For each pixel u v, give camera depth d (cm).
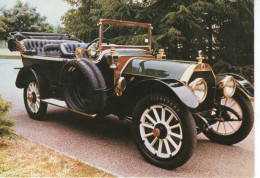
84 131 434
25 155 329
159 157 312
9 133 371
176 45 912
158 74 342
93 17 899
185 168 312
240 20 870
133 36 762
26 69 488
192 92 298
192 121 289
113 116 528
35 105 488
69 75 408
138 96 362
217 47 930
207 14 901
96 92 365
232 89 362
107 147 370
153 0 902
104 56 385
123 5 838
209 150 370
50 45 558
